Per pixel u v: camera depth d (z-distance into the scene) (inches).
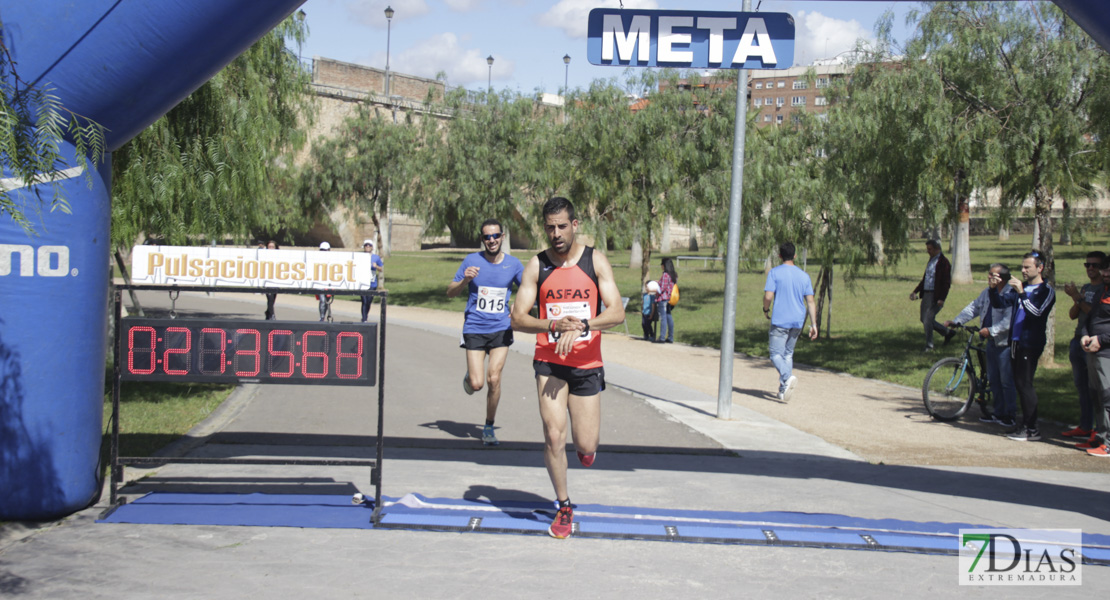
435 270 1646.2
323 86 1802.4
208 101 359.6
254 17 186.9
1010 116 460.8
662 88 878.4
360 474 240.2
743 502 219.0
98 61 179.5
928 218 540.4
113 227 354.3
